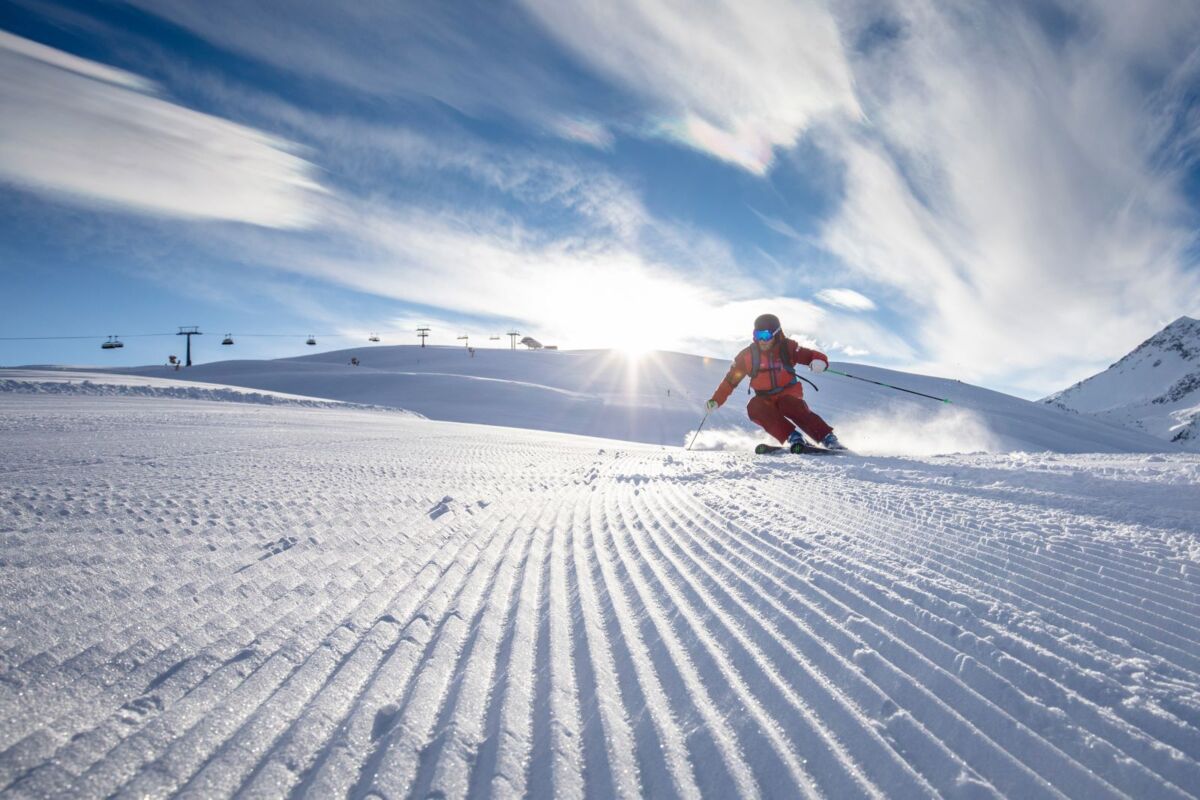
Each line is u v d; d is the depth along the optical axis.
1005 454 7.62
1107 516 3.54
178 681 1.44
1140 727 1.31
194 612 1.86
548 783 1.12
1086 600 2.11
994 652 1.67
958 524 3.39
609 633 1.94
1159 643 1.75
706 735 1.31
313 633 1.79
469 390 53.69
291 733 1.26
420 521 3.52
